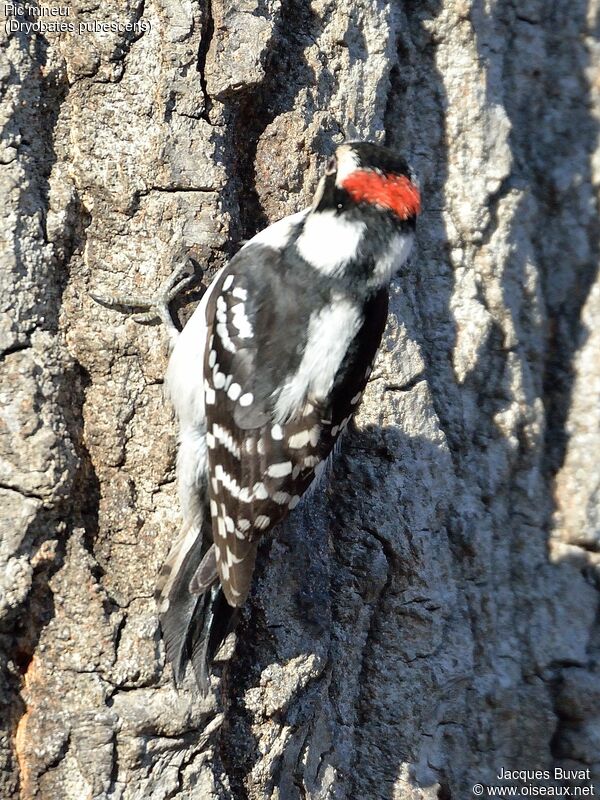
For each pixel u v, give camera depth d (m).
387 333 8.46
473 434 9.24
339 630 8.32
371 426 8.41
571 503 9.66
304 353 7.25
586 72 10.17
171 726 6.94
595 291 10.01
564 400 9.95
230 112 7.49
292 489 7.29
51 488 6.76
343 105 8.23
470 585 9.02
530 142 10.20
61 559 6.91
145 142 7.23
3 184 6.86
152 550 7.23
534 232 9.91
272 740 7.62
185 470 7.31
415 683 8.51
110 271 7.25
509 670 9.15
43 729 6.79
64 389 7.02
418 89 9.11
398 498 8.43
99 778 6.80
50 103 7.14
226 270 7.39
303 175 7.97
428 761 8.66
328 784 8.03
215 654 7.20
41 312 6.96
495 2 9.54
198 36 7.25
